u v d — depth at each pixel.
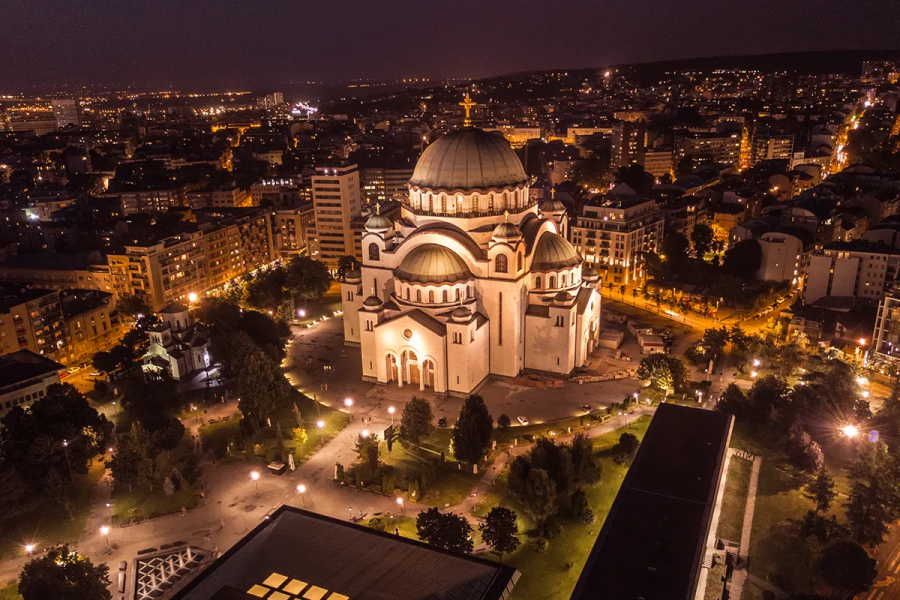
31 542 98.06
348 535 71.94
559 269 148.25
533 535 96.38
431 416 118.56
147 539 98.19
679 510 86.44
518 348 146.62
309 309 197.88
